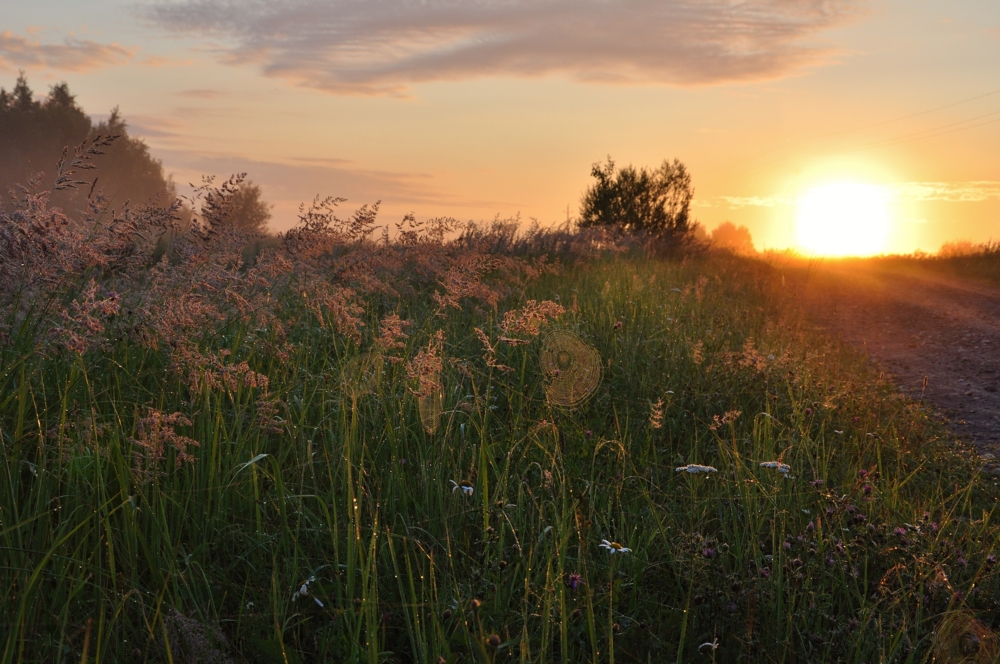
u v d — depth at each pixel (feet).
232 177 14.57
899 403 20.66
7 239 10.44
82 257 11.28
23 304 10.98
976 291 58.90
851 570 9.86
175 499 9.28
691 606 8.75
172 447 9.82
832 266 81.15
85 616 7.62
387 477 10.71
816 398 17.97
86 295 10.24
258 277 14.39
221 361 11.55
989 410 22.88
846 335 38.65
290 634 8.09
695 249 68.13
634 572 9.38
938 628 8.62
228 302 13.70
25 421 9.71
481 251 28.66
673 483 12.31
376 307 20.04
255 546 9.00
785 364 19.27
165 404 11.10
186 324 11.37
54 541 8.15
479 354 16.76
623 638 8.37
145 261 13.37
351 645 7.42
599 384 16.44
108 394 10.62
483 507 9.44
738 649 8.30
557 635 8.11
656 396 16.33
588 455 13.00
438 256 24.12
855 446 14.83
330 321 15.17
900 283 65.46
